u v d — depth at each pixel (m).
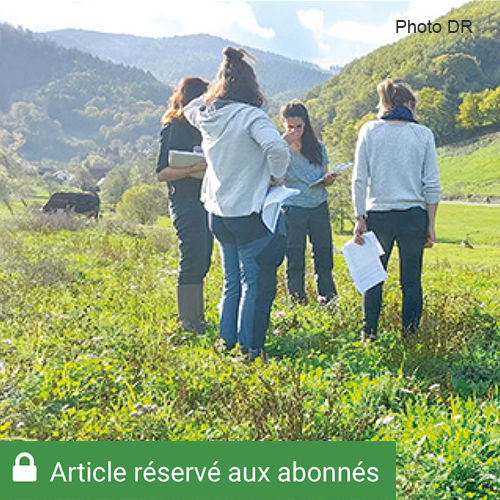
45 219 23.77
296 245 8.81
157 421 4.61
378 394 5.13
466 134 150.38
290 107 8.74
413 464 4.03
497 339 7.12
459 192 117.19
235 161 5.94
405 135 6.81
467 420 4.52
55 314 7.74
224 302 6.50
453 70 176.88
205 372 5.53
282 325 7.27
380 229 6.86
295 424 4.37
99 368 5.55
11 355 6.04
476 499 3.87
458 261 27.70
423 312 7.66
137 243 17.16
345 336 7.02
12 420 4.59
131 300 8.55
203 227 7.22
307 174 8.77
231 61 6.08
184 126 7.05
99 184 154.25
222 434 4.44
